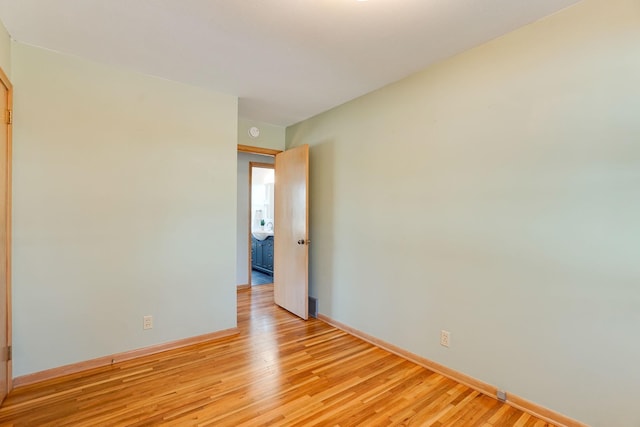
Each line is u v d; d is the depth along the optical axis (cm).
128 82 254
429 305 249
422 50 222
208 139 294
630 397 159
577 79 174
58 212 227
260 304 418
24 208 215
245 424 179
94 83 240
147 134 263
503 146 204
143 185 262
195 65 246
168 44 215
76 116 233
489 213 211
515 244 199
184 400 201
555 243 183
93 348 242
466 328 224
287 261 392
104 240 245
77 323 235
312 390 214
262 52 225
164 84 270
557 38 181
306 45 215
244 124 388
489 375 212
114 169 249
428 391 215
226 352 273
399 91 272
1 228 196
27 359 217
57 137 227
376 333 294
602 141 167
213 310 300
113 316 250
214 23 190
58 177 227
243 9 176
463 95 225
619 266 162
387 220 284
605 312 166
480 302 216
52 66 224
